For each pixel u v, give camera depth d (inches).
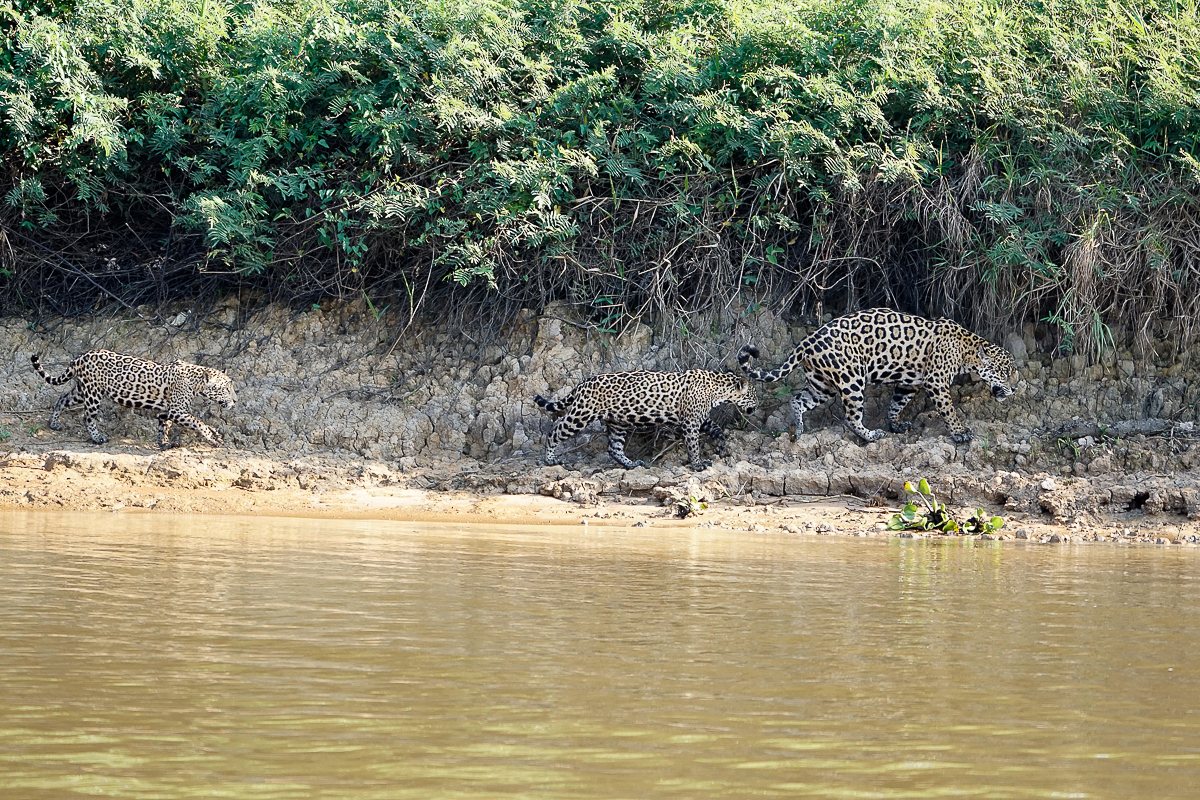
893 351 1207.6
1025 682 405.4
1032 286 1235.9
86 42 1389.0
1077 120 1255.5
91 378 1273.4
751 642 470.9
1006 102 1250.6
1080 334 1237.7
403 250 1384.1
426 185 1350.9
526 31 1375.5
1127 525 987.9
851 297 1325.0
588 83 1312.7
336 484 1165.1
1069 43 1288.1
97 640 457.4
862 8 1338.6
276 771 298.8
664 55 1331.2
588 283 1358.3
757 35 1317.7
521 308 1376.7
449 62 1309.1
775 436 1258.6
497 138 1331.2
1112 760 316.5
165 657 429.1
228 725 341.1
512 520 1031.0
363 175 1341.0
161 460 1181.7
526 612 534.3
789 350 1328.7
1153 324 1250.0
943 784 294.5
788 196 1284.4
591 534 924.6
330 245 1370.6
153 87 1450.5
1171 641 482.0
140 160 1451.8
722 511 1063.0
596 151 1296.8
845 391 1216.2
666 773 300.7
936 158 1270.9
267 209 1363.2
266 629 484.7
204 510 1063.0
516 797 280.2
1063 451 1149.7
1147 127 1253.7
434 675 406.0
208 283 1472.7
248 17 1434.5
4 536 820.6
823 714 361.1
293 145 1382.9
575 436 1274.6
